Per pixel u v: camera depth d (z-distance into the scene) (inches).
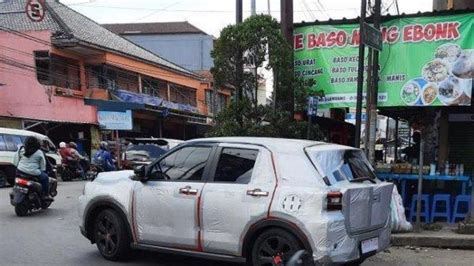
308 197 222.7
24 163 428.8
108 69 1162.6
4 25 1109.1
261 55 392.2
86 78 1122.7
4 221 402.0
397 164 404.8
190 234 250.4
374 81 380.2
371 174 260.2
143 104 1125.7
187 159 263.4
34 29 1083.9
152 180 267.9
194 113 1455.5
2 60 999.6
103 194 279.9
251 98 402.6
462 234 336.8
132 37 2022.6
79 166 842.8
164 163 269.1
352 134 540.7
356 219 229.5
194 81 1588.3
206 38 1987.0
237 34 392.2
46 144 781.9
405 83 383.6
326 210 219.6
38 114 997.2
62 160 821.2
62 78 1058.7
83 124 1057.5
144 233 265.4
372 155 376.2
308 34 410.9
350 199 225.9
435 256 304.2
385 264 283.0
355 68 398.0
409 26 381.7
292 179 231.6
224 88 433.4
